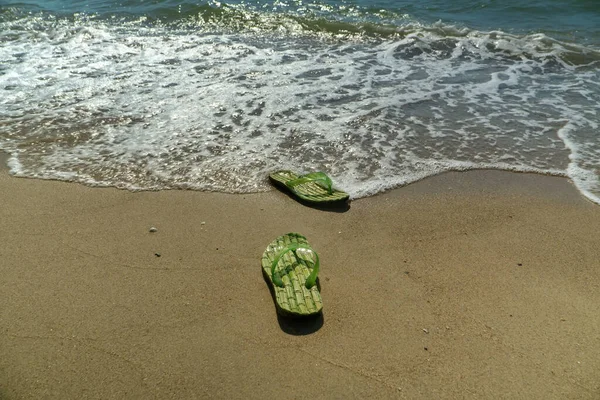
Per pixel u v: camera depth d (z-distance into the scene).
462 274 0.97
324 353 0.81
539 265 0.99
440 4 2.84
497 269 0.98
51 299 0.90
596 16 2.57
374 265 0.99
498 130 1.47
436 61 2.01
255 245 1.03
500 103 1.64
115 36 2.23
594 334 0.85
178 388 0.76
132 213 1.12
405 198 1.19
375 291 0.93
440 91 1.72
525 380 0.77
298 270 0.96
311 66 1.91
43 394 0.75
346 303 0.90
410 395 0.75
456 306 0.90
